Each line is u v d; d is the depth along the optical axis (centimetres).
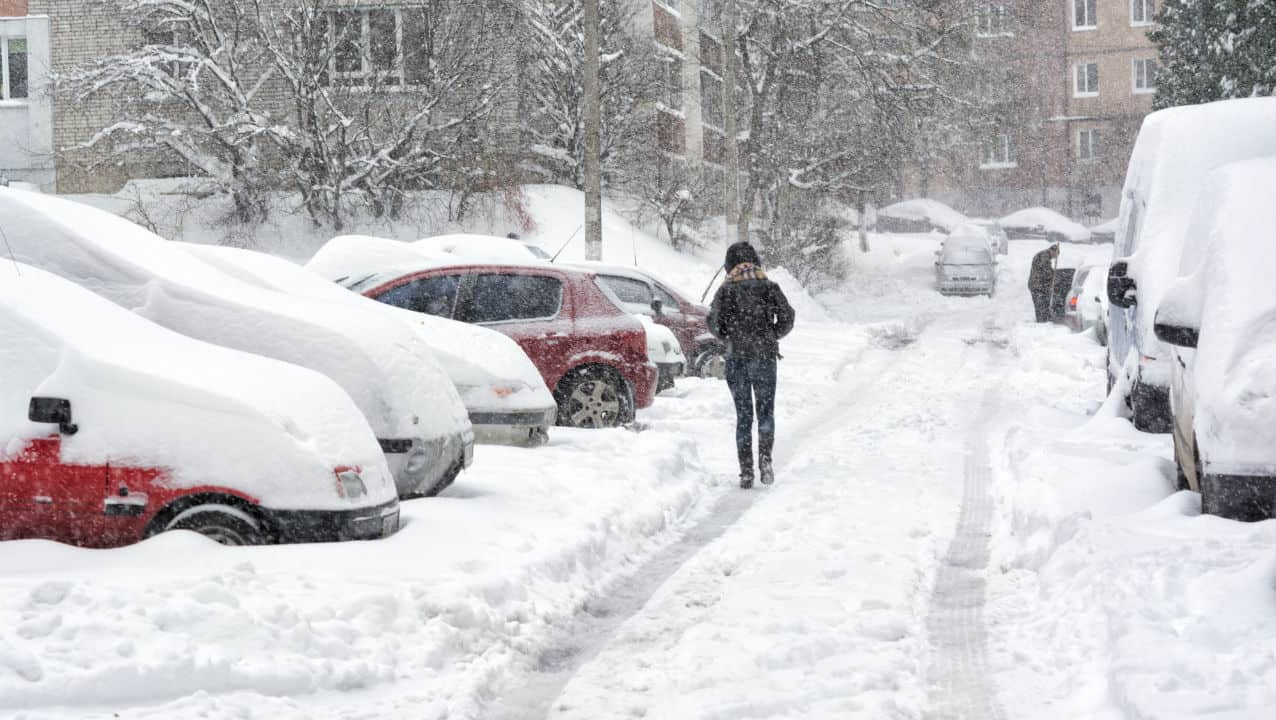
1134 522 821
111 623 604
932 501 1127
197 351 837
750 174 4203
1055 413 1452
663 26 4438
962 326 3538
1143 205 1282
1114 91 8638
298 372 864
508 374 1257
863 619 741
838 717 596
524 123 3878
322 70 3362
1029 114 8162
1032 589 816
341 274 1883
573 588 854
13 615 600
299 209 3438
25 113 3788
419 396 998
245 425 784
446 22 3422
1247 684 542
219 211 3478
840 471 1299
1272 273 788
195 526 776
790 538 990
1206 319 793
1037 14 8125
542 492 1039
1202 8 3838
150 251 994
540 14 3838
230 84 3300
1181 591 667
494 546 860
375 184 3453
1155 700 532
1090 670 626
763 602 793
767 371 1245
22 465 762
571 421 1502
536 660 706
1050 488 969
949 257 5019
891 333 3253
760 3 4062
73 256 949
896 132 4200
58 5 3769
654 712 613
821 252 4334
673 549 997
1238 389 750
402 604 706
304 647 639
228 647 618
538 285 1520
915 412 1762
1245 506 744
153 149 3406
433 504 959
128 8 3341
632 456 1235
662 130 4206
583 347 1505
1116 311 1447
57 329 789
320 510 788
